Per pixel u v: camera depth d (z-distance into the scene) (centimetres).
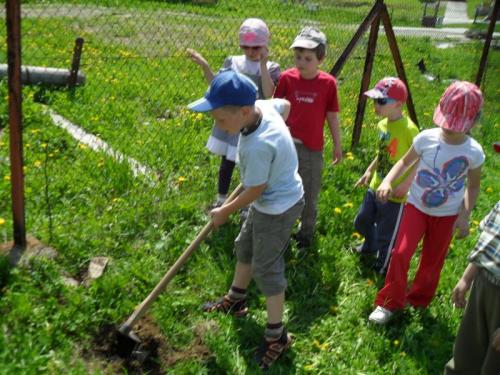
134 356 199
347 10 687
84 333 199
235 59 277
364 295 247
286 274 254
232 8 586
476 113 203
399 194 252
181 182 312
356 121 415
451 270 276
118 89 486
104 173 304
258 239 201
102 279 218
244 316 227
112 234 253
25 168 295
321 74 266
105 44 643
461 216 218
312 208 268
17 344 184
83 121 390
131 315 203
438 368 215
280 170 192
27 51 561
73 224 253
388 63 824
